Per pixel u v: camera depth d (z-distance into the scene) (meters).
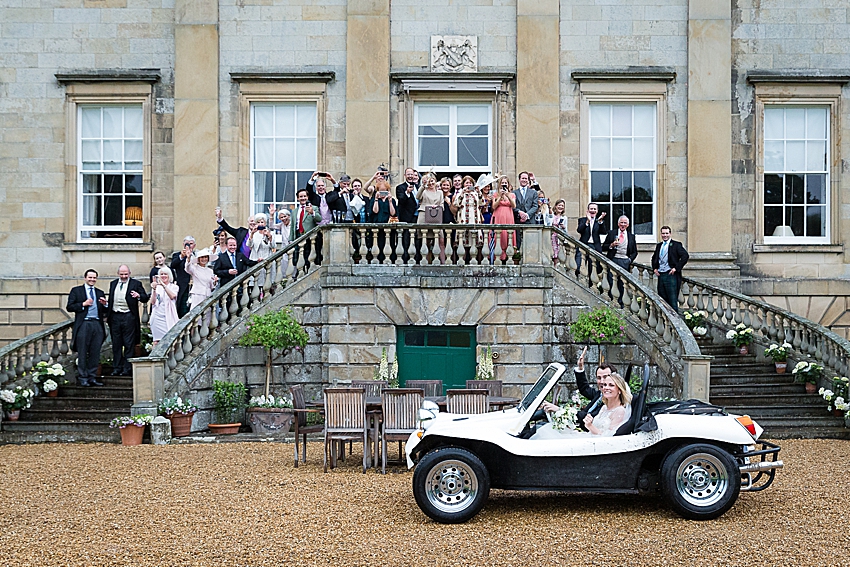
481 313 16.95
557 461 9.41
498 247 17.12
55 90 20.77
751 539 8.41
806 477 11.41
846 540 8.38
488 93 20.53
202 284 16.84
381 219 17.38
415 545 8.29
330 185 20.48
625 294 16.84
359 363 16.94
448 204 17.55
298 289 17.00
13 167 20.75
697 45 20.47
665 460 9.25
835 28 20.77
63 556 8.11
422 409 10.62
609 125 20.80
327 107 20.59
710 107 20.42
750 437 9.34
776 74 20.52
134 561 7.93
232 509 9.80
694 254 20.36
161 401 15.12
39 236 20.73
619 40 20.62
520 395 16.92
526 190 17.89
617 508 9.81
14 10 20.78
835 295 20.45
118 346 17.14
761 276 20.55
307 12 20.64
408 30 20.61
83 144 20.97
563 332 17.02
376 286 16.94
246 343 16.34
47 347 17.34
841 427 15.17
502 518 9.34
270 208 19.83
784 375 16.69
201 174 20.45
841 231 20.69
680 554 7.95
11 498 10.58
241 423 16.20
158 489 10.95
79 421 15.70
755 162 20.59
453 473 9.20
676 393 15.62
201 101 20.48
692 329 18.36
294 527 8.98
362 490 10.75
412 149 20.61
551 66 20.48
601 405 10.01
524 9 20.50
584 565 7.66
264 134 20.81
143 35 20.77
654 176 20.72
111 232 20.98
